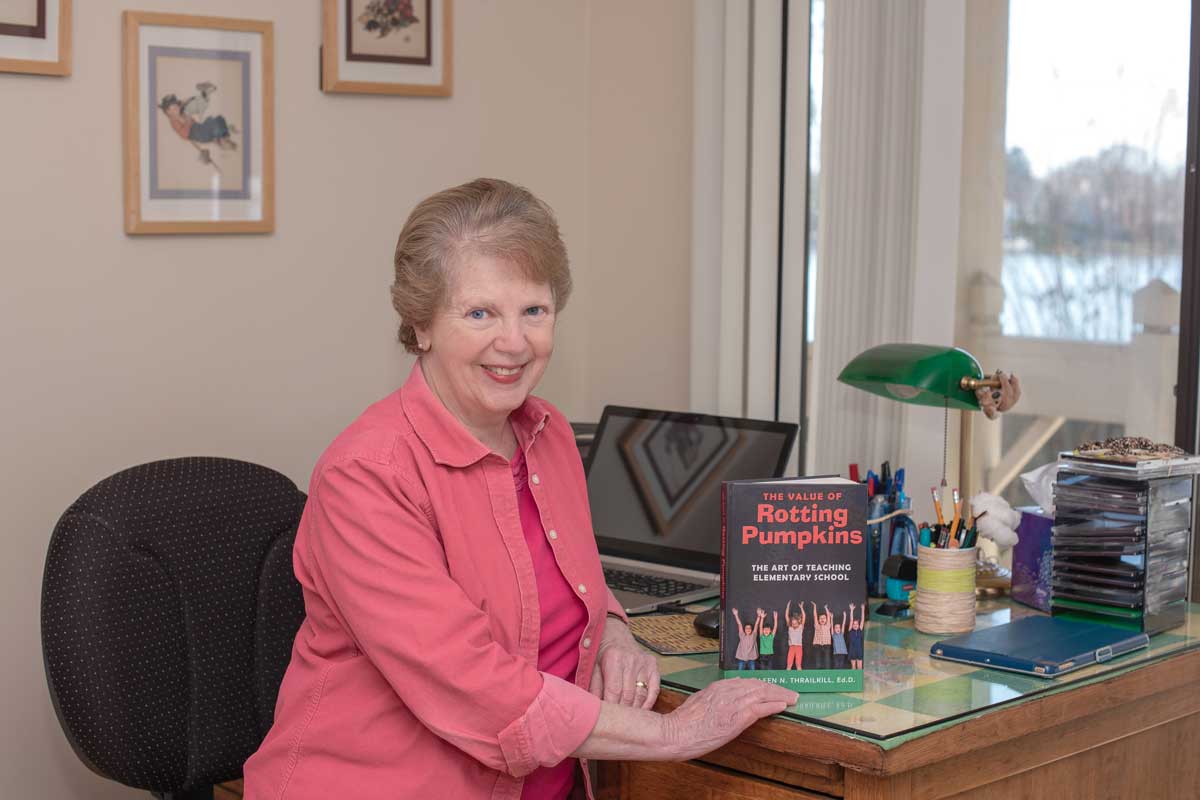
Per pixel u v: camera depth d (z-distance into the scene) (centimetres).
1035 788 180
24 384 254
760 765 174
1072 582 205
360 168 294
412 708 154
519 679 155
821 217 271
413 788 159
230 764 210
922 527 208
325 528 158
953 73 244
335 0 285
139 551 204
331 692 161
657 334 315
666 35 308
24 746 259
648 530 248
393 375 304
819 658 175
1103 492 200
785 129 281
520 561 165
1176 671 193
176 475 213
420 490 158
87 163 259
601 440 263
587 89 329
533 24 319
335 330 294
